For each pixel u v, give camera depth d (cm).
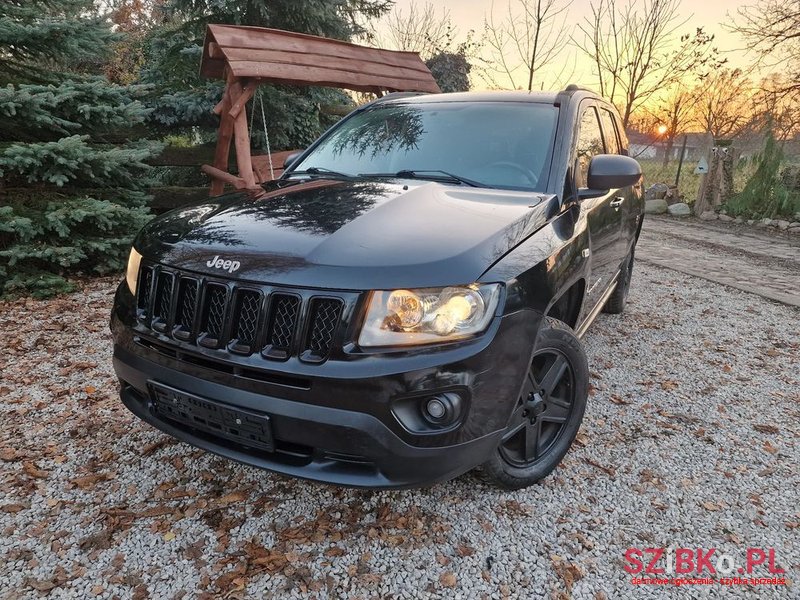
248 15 874
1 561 203
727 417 334
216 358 189
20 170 496
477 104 324
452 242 195
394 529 225
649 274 736
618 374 392
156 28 1067
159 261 211
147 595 191
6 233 531
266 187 280
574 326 288
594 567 211
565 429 260
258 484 251
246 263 189
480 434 193
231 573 201
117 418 304
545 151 283
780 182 1283
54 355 391
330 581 199
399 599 193
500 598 195
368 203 228
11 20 524
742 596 201
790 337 488
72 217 513
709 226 1267
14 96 487
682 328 503
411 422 182
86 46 582
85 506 234
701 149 2044
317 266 181
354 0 929
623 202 392
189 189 800
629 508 246
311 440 182
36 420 301
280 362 180
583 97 338
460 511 237
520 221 222
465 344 184
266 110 879
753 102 1420
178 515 230
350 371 174
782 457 292
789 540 231
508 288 195
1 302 495
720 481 269
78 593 191
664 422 324
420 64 745
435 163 293
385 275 179
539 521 234
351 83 646
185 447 278
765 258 883
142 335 212
